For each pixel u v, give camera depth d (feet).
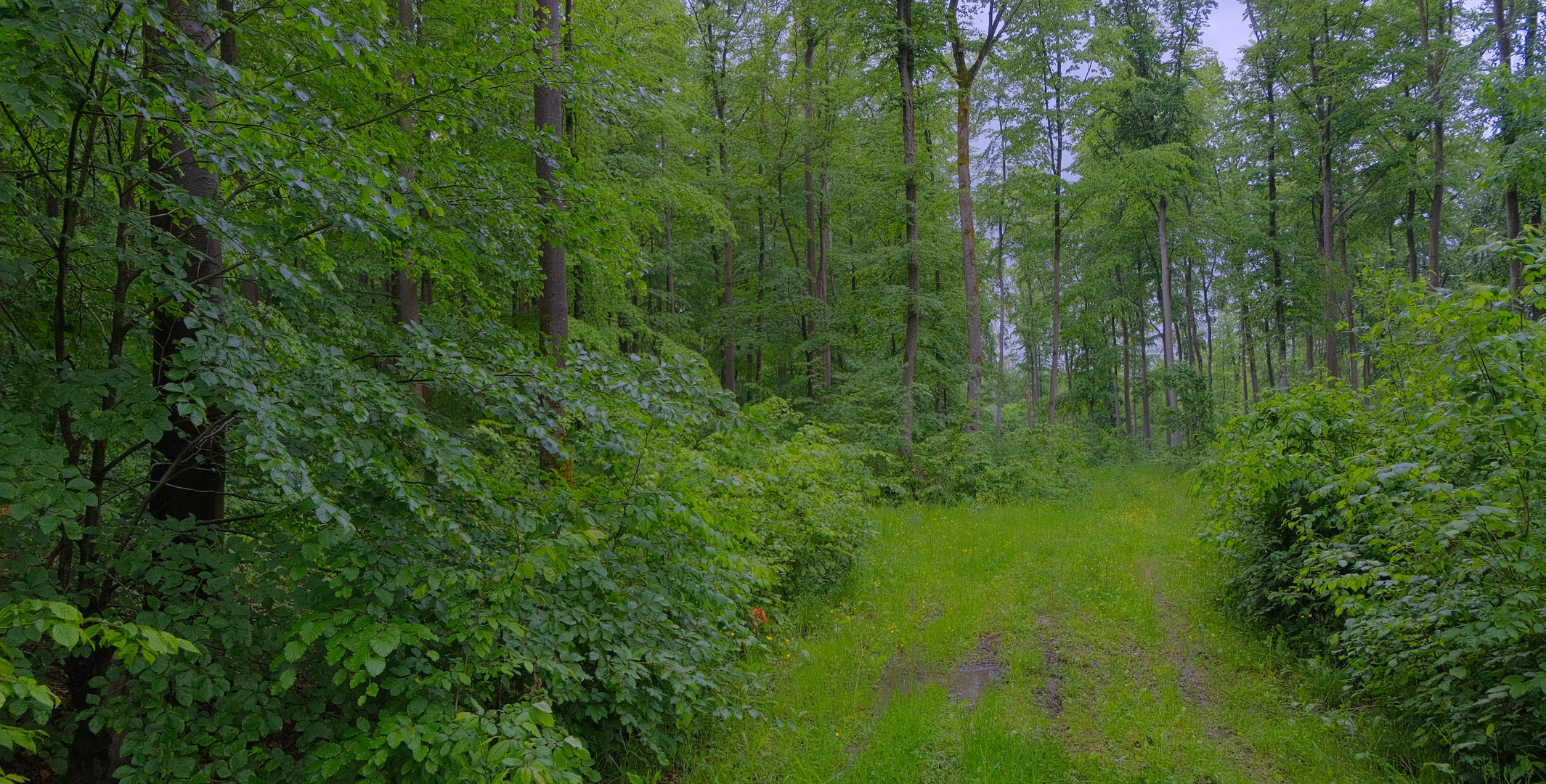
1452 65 46.98
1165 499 46.21
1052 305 89.20
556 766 8.78
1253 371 92.43
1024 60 60.03
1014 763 13.23
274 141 9.23
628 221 17.31
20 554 8.55
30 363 8.62
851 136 58.54
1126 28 62.95
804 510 23.67
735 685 15.21
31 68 7.25
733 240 62.54
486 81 13.56
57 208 10.38
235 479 11.73
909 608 23.16
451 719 9.47
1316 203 71.67
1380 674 14.30
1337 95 61.26
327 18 9.21
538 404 12.75
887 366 51.34
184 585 8.88
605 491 12.82
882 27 45.80
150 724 8.90
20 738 6.00
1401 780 12.47
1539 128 32.07
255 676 9.30
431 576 9.67
